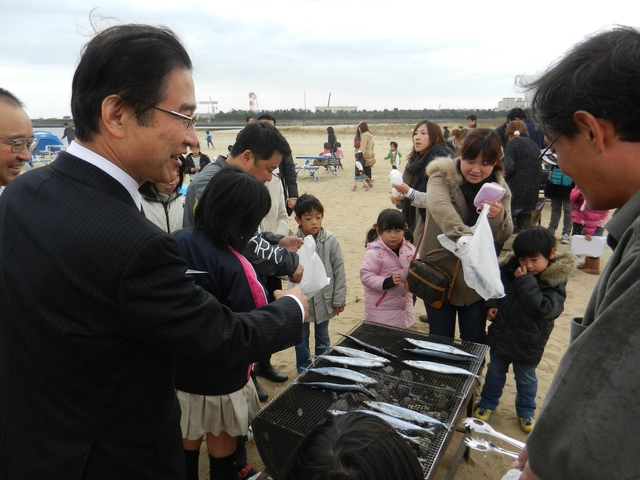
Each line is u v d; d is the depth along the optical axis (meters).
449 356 2.41
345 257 6.58
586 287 5.31
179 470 1.33
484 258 2.40
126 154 1.11
